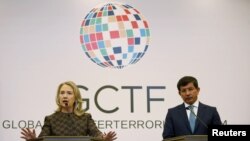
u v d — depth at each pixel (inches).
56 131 247.1
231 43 384.2
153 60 374.9
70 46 370.6
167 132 264.4
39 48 367.9
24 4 373.7
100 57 370.6
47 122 250.7
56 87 363.6
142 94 368.2
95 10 378.0
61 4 376.8
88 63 369.4
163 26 381.7
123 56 372.2
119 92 366.9
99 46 371.9
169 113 269.3
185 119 264.4
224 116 372.8
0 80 359.6
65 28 373.1
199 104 268.5
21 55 365.1
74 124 249.9
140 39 375.9
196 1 389.1
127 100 366.0
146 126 363.9
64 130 247.9
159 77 372.5
